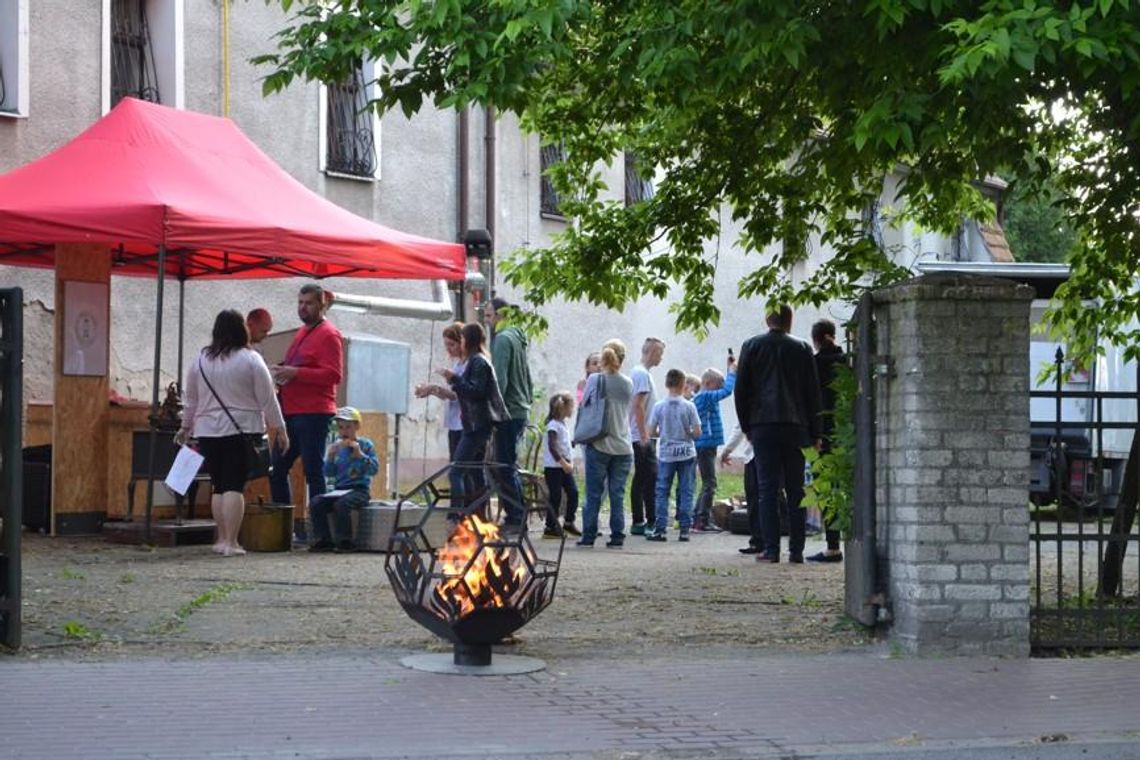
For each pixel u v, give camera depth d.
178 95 21.14
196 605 10.95
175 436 14.59
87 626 9.93
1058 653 9.82
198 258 17.73
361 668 8.72
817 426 15.00
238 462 14.42
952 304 9.59
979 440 9.61
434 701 7.92
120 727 7.22
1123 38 8.56
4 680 8.20
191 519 16.39
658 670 8.92
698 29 10.00
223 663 8.81
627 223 14.28
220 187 15.32
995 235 39.97
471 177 26.06
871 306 10.09
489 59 10.21
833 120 12.22
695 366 31.84
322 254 15.40
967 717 7.86
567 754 7.00
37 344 19.11
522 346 16.73
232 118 21.98
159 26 21.16
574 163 14.52
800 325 34.62
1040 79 9.70
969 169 12.14
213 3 21.69
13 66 19.23
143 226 14.49
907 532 9.66
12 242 15.17
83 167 15.00
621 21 11.05
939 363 9.59
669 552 16.45
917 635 9.56
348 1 10.91
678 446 18.12
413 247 16.23
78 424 15.88
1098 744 7.37
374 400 19.34
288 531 15.12
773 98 13.05
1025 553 9.64
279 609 10.90
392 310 23.39
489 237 23.69
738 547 17.31
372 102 10.80
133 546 15.03
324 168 23.33
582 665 9.03
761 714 7.85
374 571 13.31
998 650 9.62
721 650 9.67
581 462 28.30
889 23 8.94
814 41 9.53
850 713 7.90
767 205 14.22
